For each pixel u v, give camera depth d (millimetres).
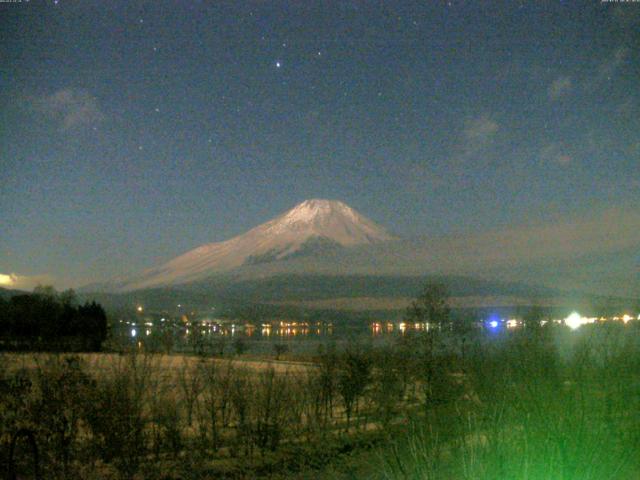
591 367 9133
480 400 9828
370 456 11328
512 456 6961
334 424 15688
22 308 34156
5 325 32438
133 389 12758
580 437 6969
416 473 7891
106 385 11398
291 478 10711
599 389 8609
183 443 12453
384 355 16984
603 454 7012
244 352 30422
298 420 14664
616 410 8086
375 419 15305
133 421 10953
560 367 9430
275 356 32438
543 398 7816
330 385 16438
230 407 14641
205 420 14344
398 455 8883
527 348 10234
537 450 6844
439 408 11969
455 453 7781
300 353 30969
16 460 9992
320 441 13336
